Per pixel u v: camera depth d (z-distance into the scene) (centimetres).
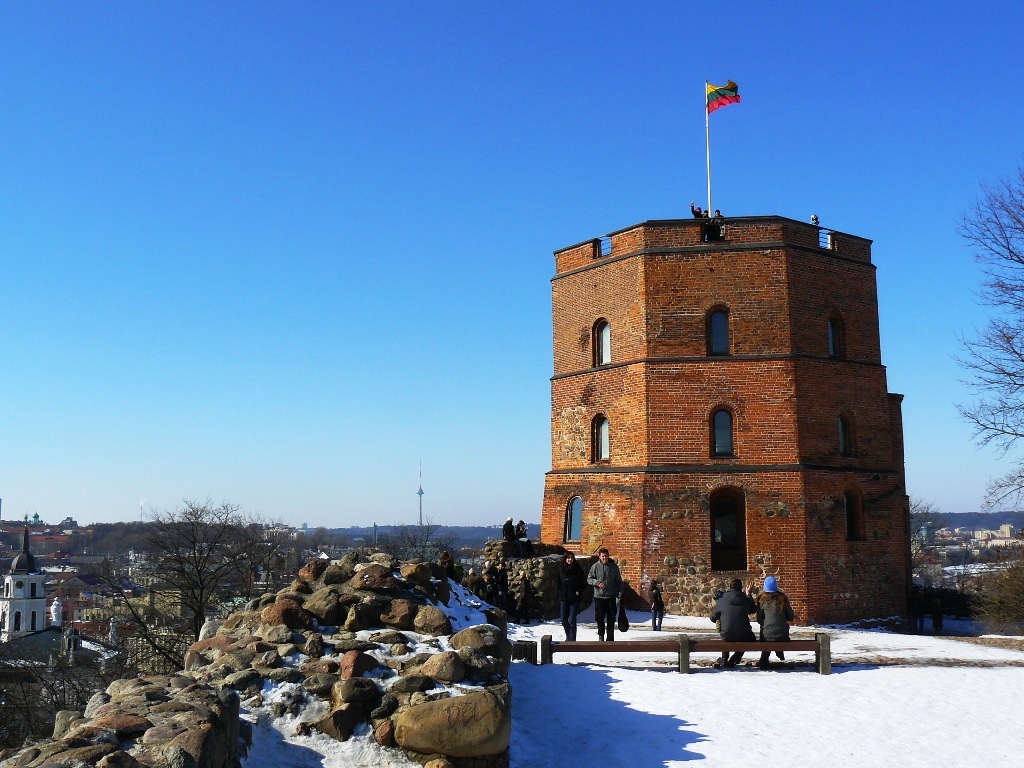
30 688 4097
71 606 10362
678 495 2948
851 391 3122
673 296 3055
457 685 1017
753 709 1370
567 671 1599
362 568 1283
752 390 2980
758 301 3016
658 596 2461
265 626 1125
